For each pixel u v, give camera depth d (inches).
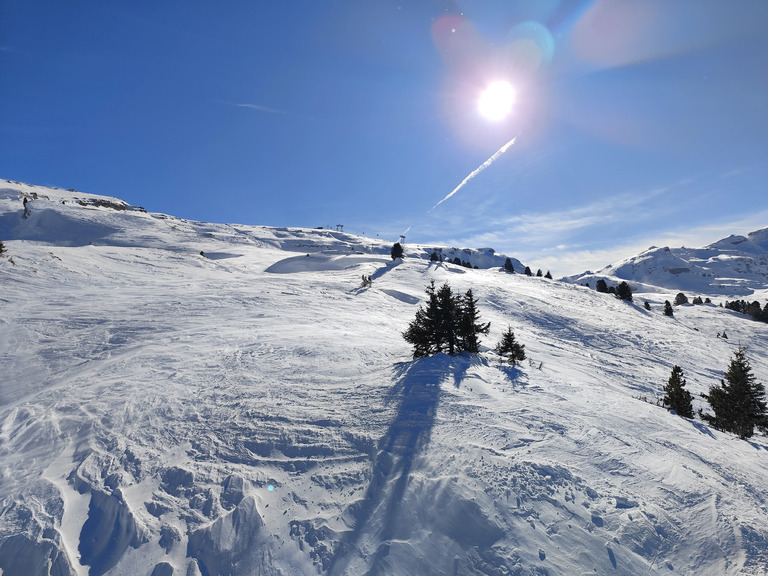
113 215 3806.6
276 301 1111.0
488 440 294.4
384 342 711.1
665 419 400.5
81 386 447.8
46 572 204.5
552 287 2018.9
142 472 280.8
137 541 221.1
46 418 367.2
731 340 1625.2
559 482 249.3
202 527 228.1
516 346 629.0
